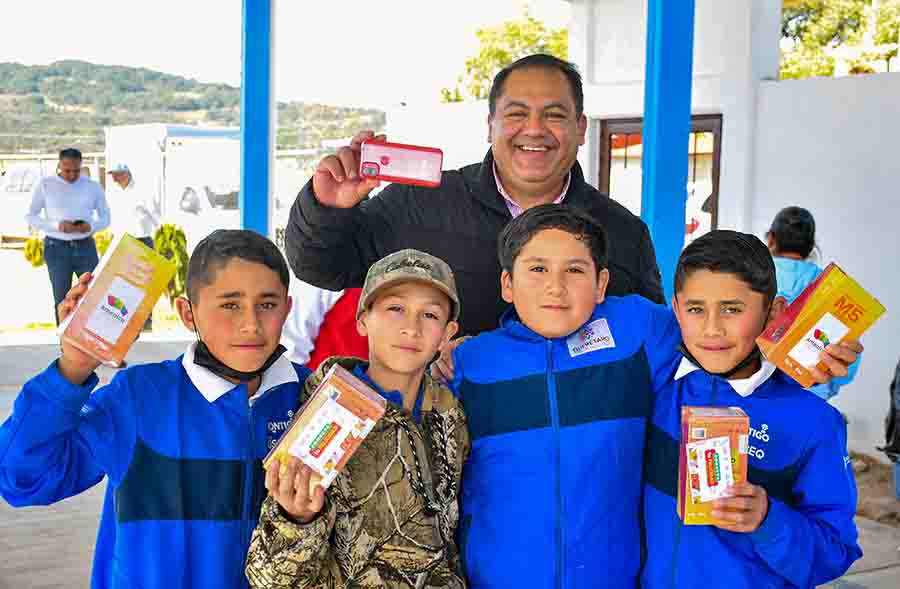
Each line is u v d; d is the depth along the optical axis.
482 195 2.61
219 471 1.93
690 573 2.00
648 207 5.04
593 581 2.02
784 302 2.06
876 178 6.39
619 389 2.11
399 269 1.90
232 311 1.91
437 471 1.94
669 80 4.95
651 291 2.79
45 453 1.76
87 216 8.79
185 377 1.99
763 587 1.99
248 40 4.61
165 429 1.93
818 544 1.91
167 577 1.89
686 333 2.05
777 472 2.01
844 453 2.03
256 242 1.94
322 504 1.71
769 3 7.27
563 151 2.54
